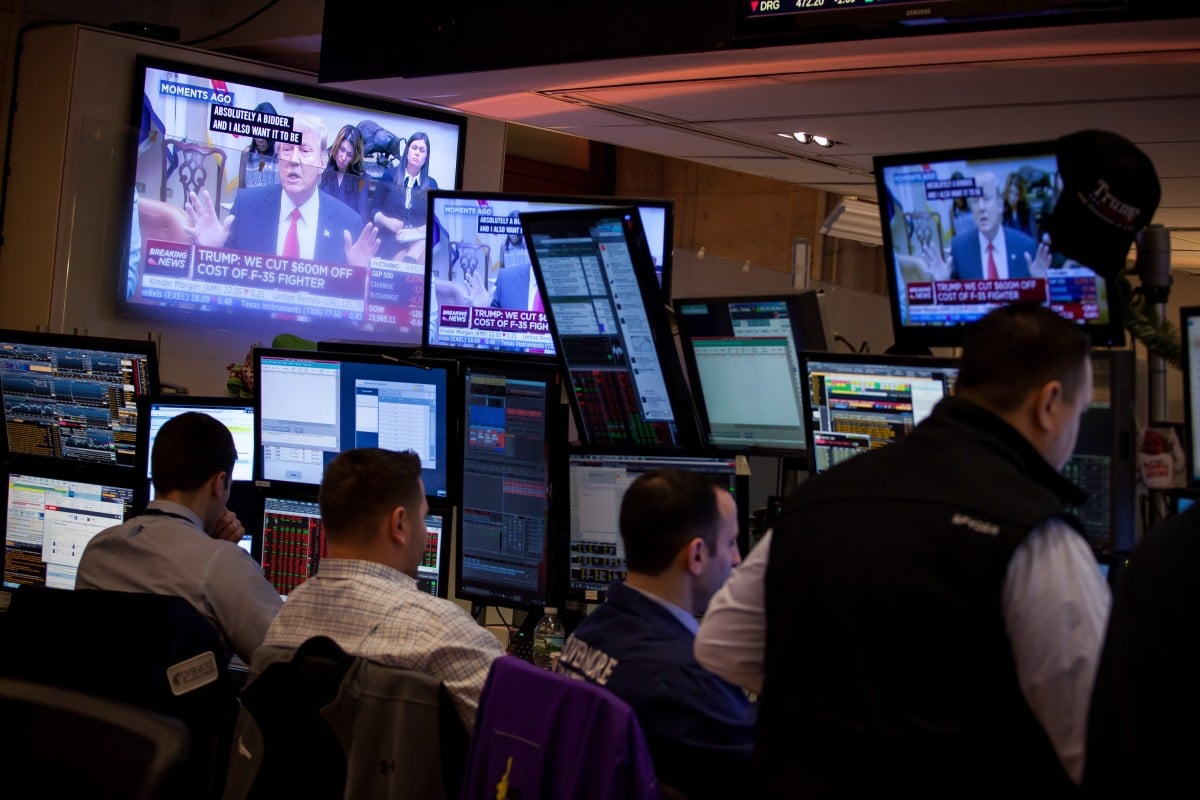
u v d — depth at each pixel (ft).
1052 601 5.06
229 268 17.60
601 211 8.80
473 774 6.46
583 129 18.42
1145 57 11.36
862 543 5.48
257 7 20.29
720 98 14.90
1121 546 7.47
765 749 5.76
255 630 9.23
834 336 11.06
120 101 18.90
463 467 10.32
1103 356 7.44
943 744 5.18
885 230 8.27
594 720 5.87
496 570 10.25
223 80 19.65
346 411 10.55
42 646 8.32
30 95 18.84
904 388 8.13
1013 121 15.05
